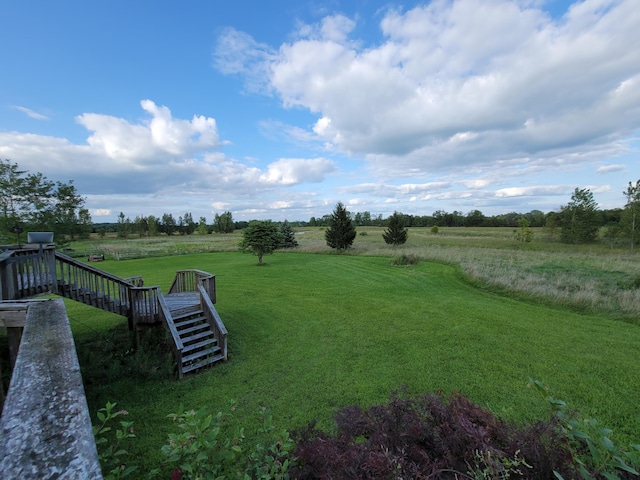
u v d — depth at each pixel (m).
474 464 1.85
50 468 1.00
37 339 2.24
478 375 6.25
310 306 11.95
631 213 26.78
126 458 4.14
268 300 12.98
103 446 4.38
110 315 10.94
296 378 6.35
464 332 8.68
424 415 2.36
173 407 5.38
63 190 16.20
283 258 27.34
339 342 8.27
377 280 16.88
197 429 2.11
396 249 28.62
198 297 9.80
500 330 8.77
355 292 14.18
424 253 25.05
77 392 1.49
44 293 6.41
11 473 0.96
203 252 34.31
